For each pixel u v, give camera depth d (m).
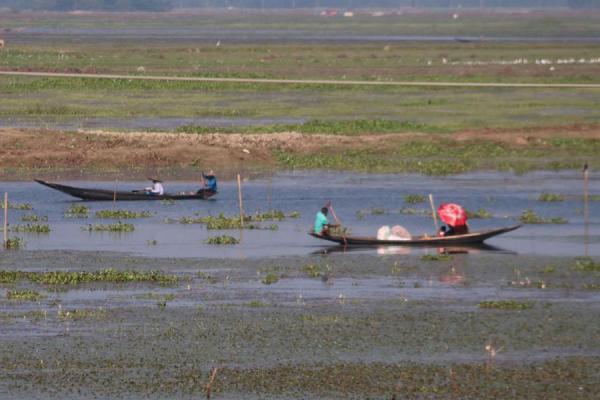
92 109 187.62
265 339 67.75
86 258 90.44
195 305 75.50
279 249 94.25
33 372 62.09
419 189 125.31
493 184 128.88
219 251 93.31
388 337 68.12
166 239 98.31
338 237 94.81
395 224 105.94
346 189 125.12
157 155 140.00
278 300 76.94
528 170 138.25
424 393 59.00
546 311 74.12
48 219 107.38
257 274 84.88
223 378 61.12
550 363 63.53
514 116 186.75
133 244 96.00
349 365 63.12
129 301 76.56
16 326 70.38
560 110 195.75
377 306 75.31
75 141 142.25
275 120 179.62
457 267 87.31
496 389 59.47
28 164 136.12
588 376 61.44
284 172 136.62
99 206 115.19
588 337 68.31
